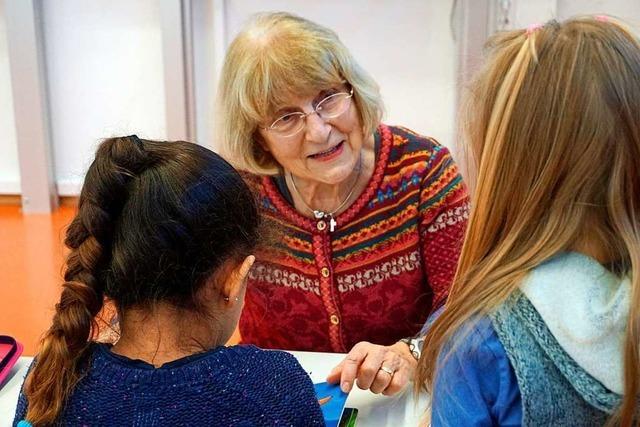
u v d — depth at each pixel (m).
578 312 0.67
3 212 3.85
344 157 1.34
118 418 0.70
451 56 3.50
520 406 0.70
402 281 1.44
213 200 0.77
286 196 1.42
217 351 0.76
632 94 0.68
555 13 3.29
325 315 1.46
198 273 0.75
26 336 2.40
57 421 0.72
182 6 3.50
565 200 0.71
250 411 0.73
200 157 0.80
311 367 1.31
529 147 0.71
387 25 3.51
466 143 0.83
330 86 1.29
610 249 0.70
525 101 0.71
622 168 0.69
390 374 1.18
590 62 0.69
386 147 1.41
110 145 0.80
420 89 3.57
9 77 3.75
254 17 1.37
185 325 0.77
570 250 0.71
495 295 0.72
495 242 0.76
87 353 0.77
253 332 1.54
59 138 3.83
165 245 0.74
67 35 3.68
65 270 0.80
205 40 3.63
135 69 3.71
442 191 1.39
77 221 0.79
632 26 0.75
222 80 1.35
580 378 0.67
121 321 0.78
